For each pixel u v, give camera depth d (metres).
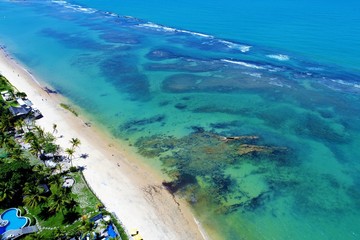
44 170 59.47
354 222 55.06
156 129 79.56
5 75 106.44
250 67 115.12
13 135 71.75
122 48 136.00
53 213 52.75
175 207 57.31
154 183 62.44
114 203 56.62
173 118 84.38
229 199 59.31
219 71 112.31
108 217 52.44
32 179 55.66
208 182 63.00
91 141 73.88
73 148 69.62
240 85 102.12
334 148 72.81
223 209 57.31
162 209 56.59
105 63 120.62
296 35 149.38
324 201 59.06
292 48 132.75
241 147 72.62
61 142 72.12
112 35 153.00
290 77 107.12
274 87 100.44
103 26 168.00
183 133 77.94
